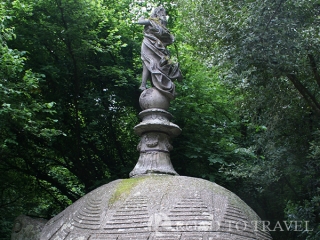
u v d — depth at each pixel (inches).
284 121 366.9
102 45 440.1
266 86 347.3
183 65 469.4
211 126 441.7
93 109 423.2
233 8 328.8
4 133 343.0
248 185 435.8
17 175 476.7
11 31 330.0
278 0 292.7
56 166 486.3
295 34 297.1
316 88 354.6
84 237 203.0
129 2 487.8
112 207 212.8
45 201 553.6
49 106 334.0
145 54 272.1
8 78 323.9
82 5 390.6
